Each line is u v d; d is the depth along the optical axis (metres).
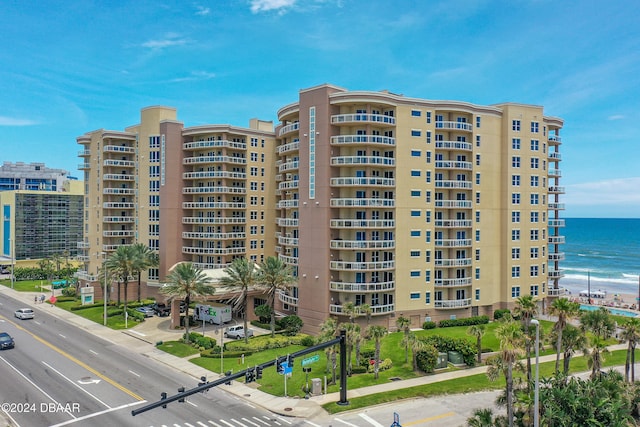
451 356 52.91
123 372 49.00
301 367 50.84
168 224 85.56
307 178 66.81
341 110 65.88
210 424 36.94
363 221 64.00
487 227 73.00
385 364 50.97
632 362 43.38
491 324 69.50
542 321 72.38
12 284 106.88
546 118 80.06
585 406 32.69
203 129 84.81
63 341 61.16
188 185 88.88
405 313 66.88
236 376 30.08
